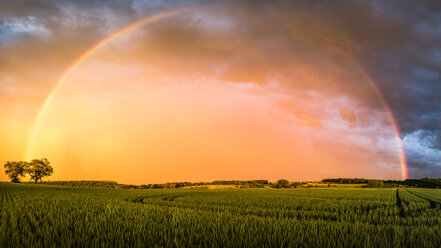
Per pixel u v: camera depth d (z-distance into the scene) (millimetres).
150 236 10961
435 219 19312
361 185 124125
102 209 21438
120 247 9406
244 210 24734
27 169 120500
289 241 10812
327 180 143750
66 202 27812
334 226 14539
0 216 16469
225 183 135875
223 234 11617
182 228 12570
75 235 10922
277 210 24156
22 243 9648
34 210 19422
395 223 18422
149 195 48500
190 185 126188
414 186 128375
